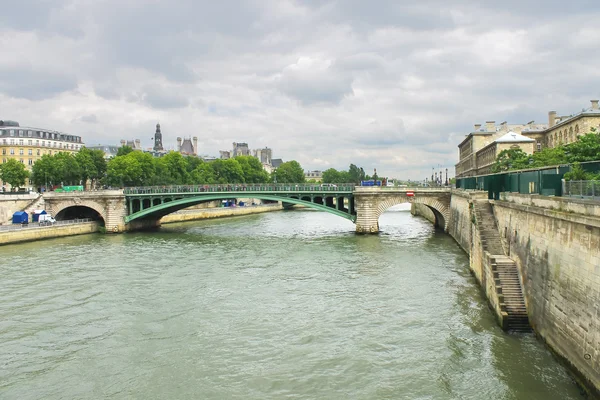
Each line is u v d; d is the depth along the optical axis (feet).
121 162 359.66
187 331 86.58
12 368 73.00
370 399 60.90
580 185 64.80
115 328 88.99
